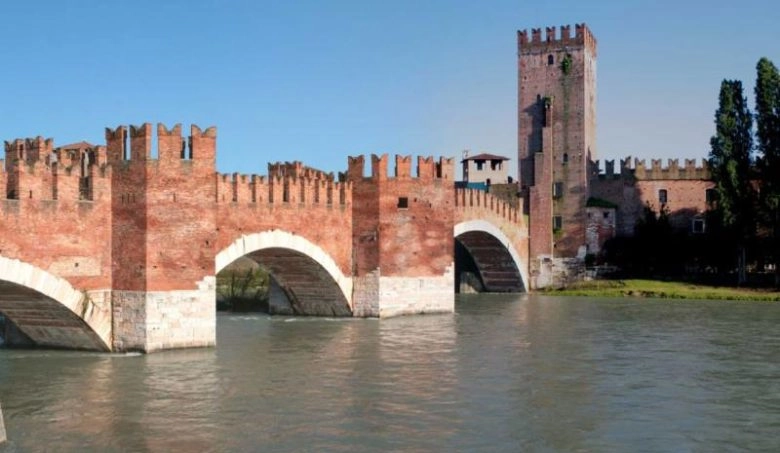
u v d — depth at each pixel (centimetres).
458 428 3650
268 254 7156
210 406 3988
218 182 6231
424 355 5528
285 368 4972
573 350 5809
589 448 3378
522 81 12875
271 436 3500
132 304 5278
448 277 8188
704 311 8750
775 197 10919
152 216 5253
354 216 7744
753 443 3459
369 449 3331
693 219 12662
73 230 5084
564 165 12600
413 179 7906
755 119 11525
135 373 4709
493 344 6072
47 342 5566
